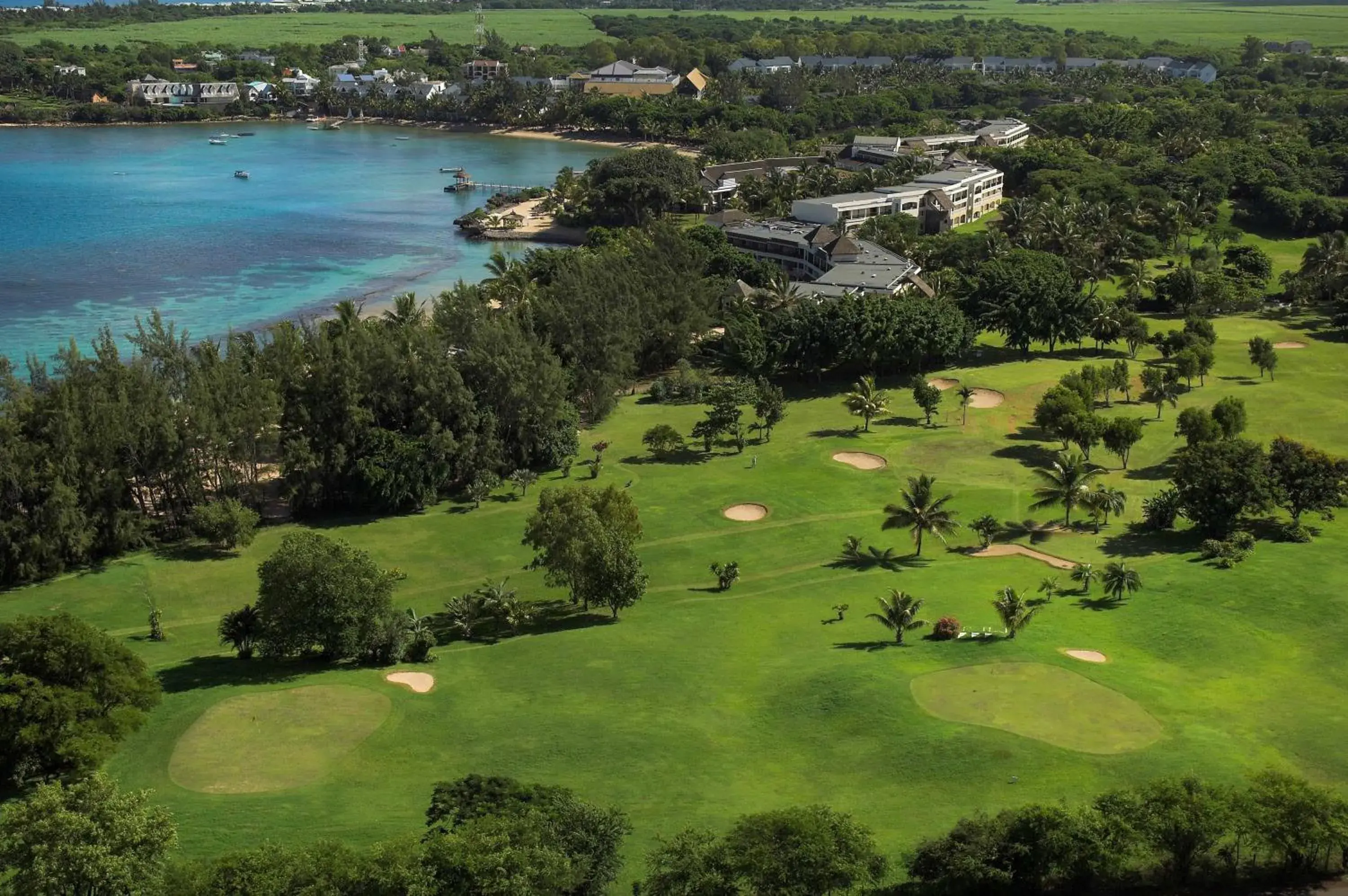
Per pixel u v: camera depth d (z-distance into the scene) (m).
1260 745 87.38
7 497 132.25
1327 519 138.38
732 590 127.69
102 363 148.25
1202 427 155.12
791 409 189.38
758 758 88.25
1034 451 167.00
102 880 65.31
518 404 163.38
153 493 148.75
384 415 158.75
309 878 65.94
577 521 121.12
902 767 85.44
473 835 67.88
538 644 113.25
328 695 99.31
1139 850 71.62
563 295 193.38
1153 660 104.88
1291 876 72.06
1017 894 70.88
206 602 128.00
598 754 88.88
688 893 67.56
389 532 147.38
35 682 84.94
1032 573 127.69
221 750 89.69
